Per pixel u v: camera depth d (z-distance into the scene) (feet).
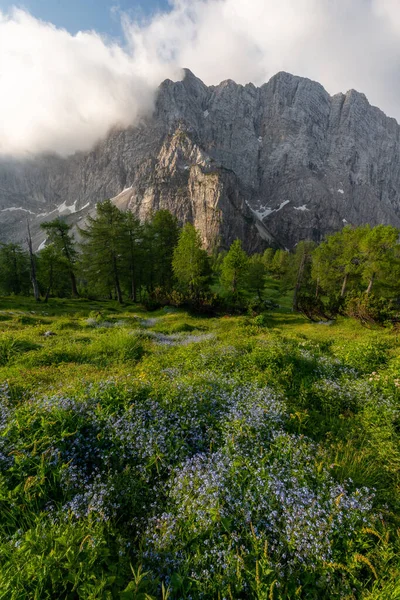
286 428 16.81
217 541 9.47
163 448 13.32
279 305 157.99
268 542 9.45
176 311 104.47
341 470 13.35
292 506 10.46
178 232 175.83
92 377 23.77
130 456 13.23
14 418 14.32
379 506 11.69
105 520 9.87
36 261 172.86
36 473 11.43
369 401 20.18
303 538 9.36
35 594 6.97
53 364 29.96
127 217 158.51
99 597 7.10
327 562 8.86
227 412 17.06
